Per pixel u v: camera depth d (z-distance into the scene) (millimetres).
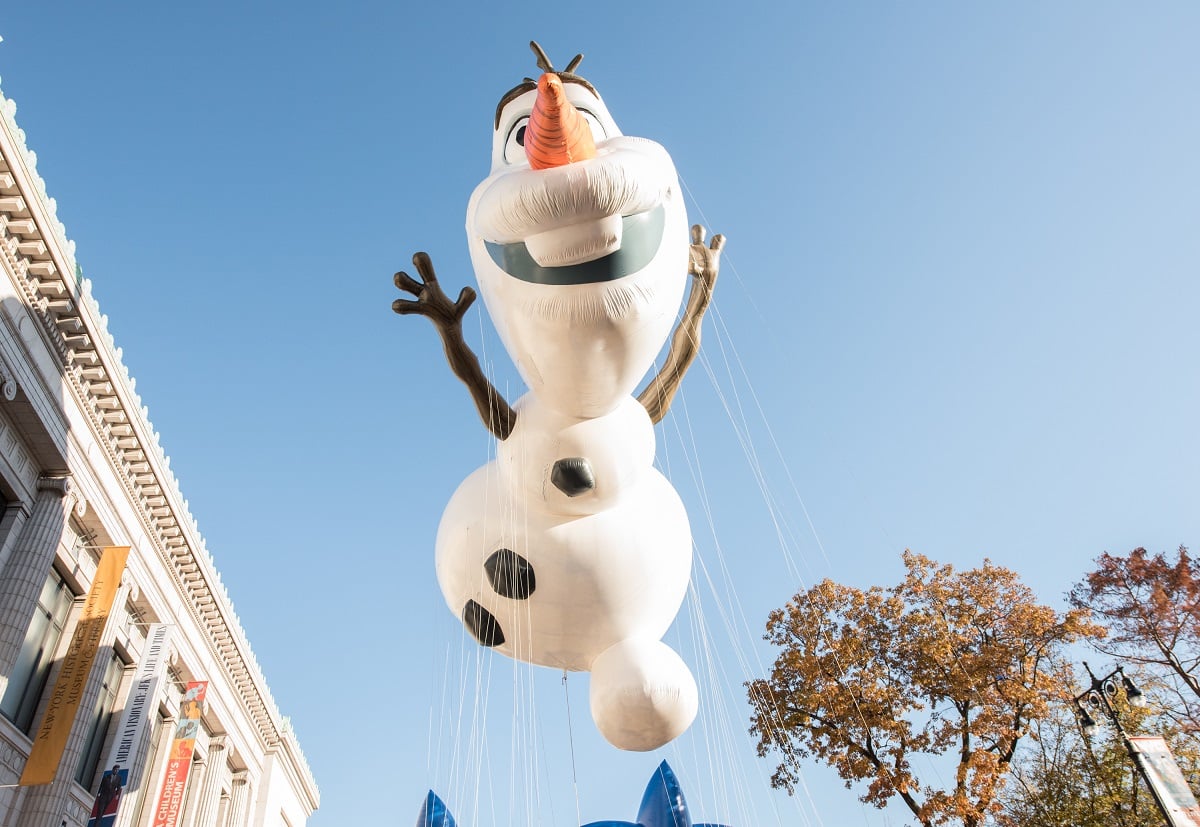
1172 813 11375
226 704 29203
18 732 16109
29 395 15797
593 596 5414
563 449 5094
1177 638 21234
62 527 17047
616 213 3961
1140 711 17125
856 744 17422
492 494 5723
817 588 19531
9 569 15695
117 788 18422
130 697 19812
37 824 16203
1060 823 16422
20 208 14852
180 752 22828
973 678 17172
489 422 5301
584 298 4223
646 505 5672
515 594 5457
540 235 4039
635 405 5469
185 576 24000
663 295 4406
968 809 16016
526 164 4672
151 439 20312
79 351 17156
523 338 4516
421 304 5148
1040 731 17719
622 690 5359
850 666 18234
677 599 5836
